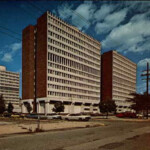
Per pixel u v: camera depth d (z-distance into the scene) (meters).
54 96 67.62
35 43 77.62
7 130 13.41
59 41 73.19
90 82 89.44
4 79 134.88
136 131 13.31
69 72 76.50
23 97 76.81
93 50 94.19
